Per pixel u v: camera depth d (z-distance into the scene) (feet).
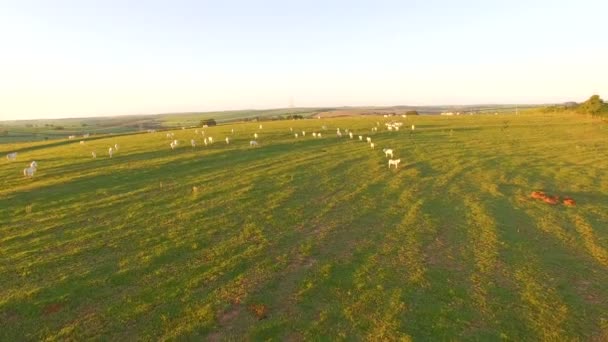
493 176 149.79
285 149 206.39
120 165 167.32
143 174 151.12
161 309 59.00
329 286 66.39
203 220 98.94
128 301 61.05
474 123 308.81
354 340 52.42
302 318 57.06
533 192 124.57
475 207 111.45
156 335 53.11
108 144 239.50
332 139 236.84
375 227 95.50
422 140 233.35
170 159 178.60
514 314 58.70
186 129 326.65
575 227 96.12
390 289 65.51
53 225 94.89
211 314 57.57
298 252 80.12
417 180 143.13
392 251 81.30
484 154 191.83
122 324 55.42
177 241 84.94
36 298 61.77
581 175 151.43
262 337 52.65
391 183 138.92
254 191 127.24
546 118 329.31
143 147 215.31
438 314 58.29
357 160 178.81
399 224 97.55
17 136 433.07
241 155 190.08
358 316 57.82
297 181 141.38
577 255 80.33
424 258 77.97
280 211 106.93
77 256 77.30
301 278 69.00
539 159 180.45
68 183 137.08
